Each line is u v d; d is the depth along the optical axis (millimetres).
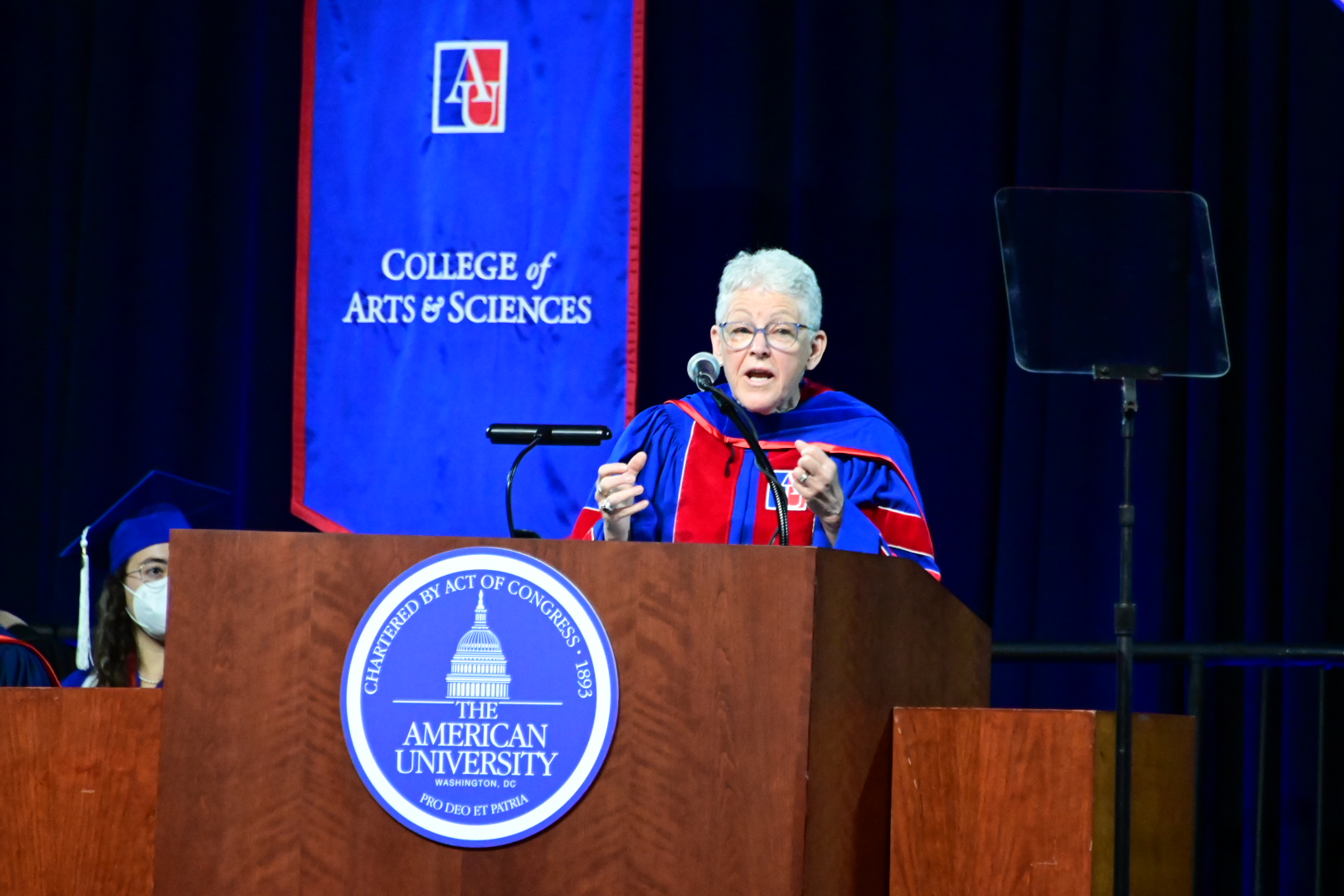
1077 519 12430
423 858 5367
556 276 12406
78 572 13438
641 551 5492
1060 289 7441
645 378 13219
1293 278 12375
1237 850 12141
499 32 12625
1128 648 6773
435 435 12383
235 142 13961
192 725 5449
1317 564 12094
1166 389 12430
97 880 5570
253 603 5477
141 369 13664
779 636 5406
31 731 5641
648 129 13398
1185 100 12648
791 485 9430
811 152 12961
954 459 12633
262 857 5371
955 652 6445
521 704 5418
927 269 12828
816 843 5383
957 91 12953
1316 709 11883
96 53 13875
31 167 14188
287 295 13680
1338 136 12422
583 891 5355
